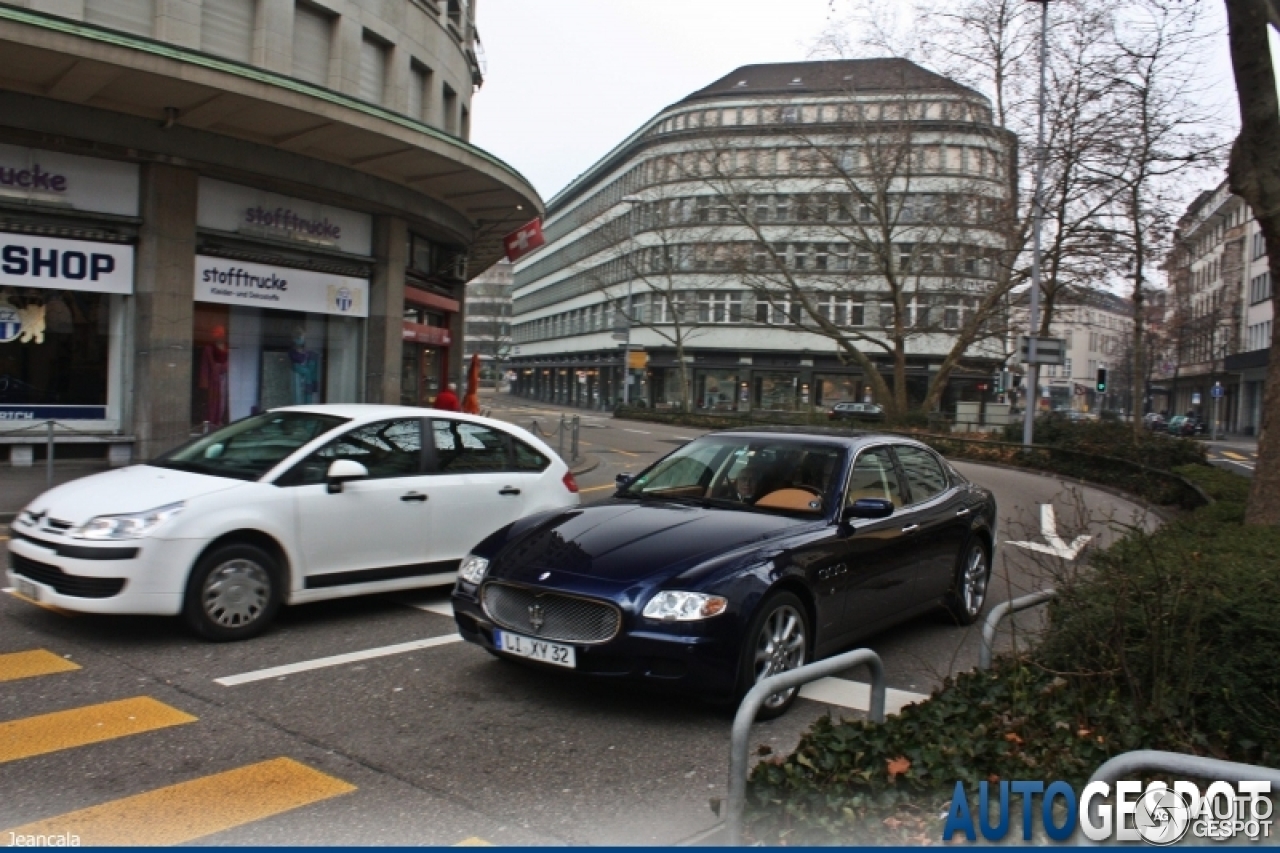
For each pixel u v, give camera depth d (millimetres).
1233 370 60000
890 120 31578
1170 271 26516
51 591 6004
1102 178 23219
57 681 5414
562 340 86688
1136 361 23703
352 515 6930
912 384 56031
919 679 6133
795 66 64062
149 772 4227
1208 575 4637
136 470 6965
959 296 33031
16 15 12000
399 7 20438
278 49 17562
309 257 18828
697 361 60938
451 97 23828
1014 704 4262
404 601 7684
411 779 4262
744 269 34938
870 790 3473
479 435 8109
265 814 3848
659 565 5164
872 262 38219
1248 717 4211
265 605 6465
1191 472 16922
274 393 18484
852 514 6160
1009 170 26656
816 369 58469
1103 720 4133
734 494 6484
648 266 63531
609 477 19281
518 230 24562
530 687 5613
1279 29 7184
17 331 14867
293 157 17453
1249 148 7547
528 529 5887
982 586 7898
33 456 15094
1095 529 14156
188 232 16250
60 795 3969
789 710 5398
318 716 5016
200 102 14656
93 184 15320
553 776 4359
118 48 12898
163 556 6027
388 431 7488
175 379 16172
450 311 25781
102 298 15789
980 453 27438
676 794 4203
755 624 5109
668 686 4914
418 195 20828
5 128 14195
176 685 5426
